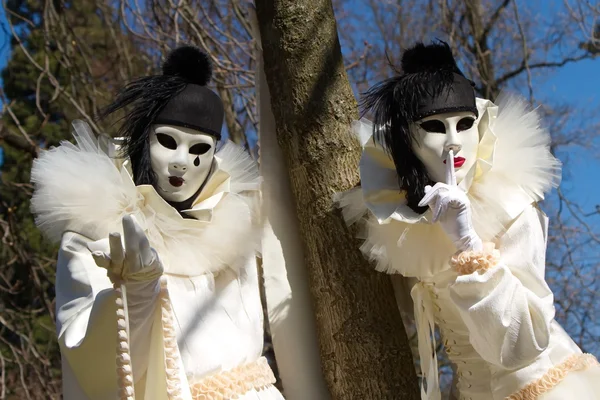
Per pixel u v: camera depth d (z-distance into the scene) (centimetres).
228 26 693
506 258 290
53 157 295
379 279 315
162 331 255
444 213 277
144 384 261
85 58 692
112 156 304
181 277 297
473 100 295
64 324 274
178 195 299
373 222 302
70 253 285
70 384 275
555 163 308
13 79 782
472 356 298
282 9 337
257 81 345
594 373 290
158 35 677
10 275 688
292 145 329
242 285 310
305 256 329
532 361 282
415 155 295
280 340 332
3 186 738
